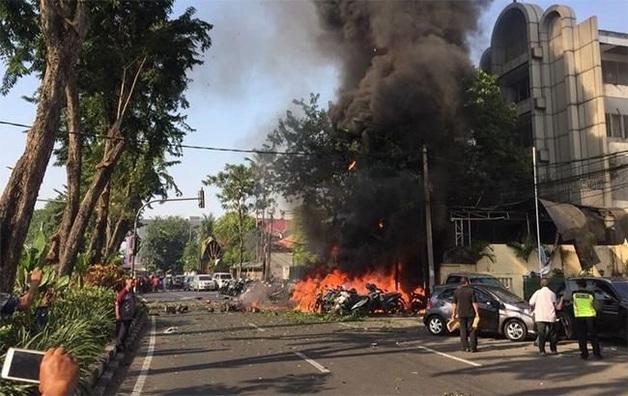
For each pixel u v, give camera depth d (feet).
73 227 54.90
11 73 55.31
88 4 53.26
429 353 40.14
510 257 87.71
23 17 49.67
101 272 69.05
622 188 104.88
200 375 32.12
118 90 64.49
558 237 89.51
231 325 62.95
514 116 100.78
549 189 107.34
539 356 38.60
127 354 41.22
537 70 115.34
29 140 29.43
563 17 112.57
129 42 58.95
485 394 26.23
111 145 59.06
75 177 56.03
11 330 26.40
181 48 60.49
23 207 28.14
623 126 109.09
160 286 221.87
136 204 112.98
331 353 40.24
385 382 29.30
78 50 32.24
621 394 26.22
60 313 35.22
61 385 6.81
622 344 45.57
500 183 93.09
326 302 77.56
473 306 41.42
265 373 32.32
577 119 110.32
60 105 30.91
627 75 112.47
